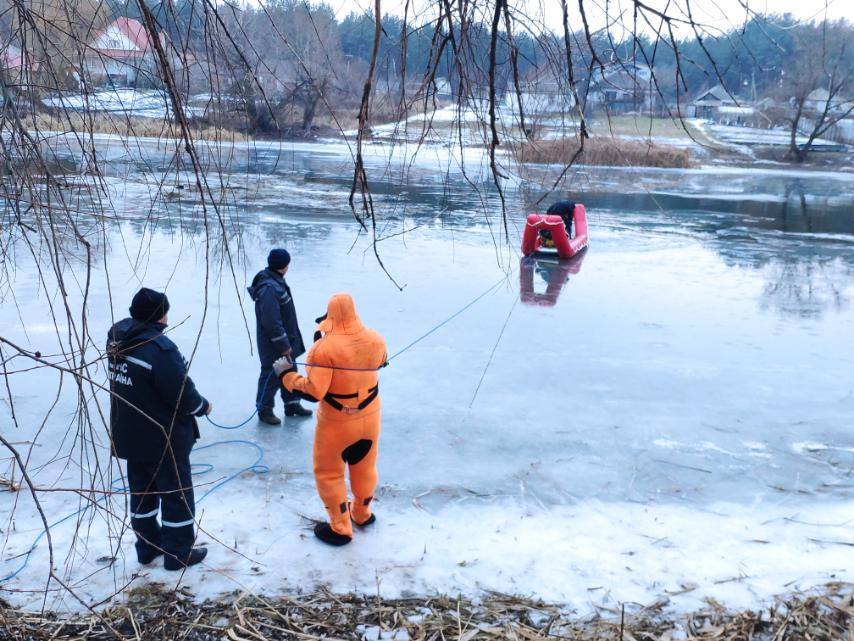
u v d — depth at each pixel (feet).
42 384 22.06
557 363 26.35
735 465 18.54
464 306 33.76
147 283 34.37
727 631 11.68
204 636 11.39
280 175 77.20
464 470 17.75
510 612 12.15
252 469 17.31
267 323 19.04
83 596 12.15
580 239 49.70
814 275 44.14
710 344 29.43
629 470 18.08
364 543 14.28
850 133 159.02
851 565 13.85
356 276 38.50
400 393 22.77
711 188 96.78
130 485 12.75
